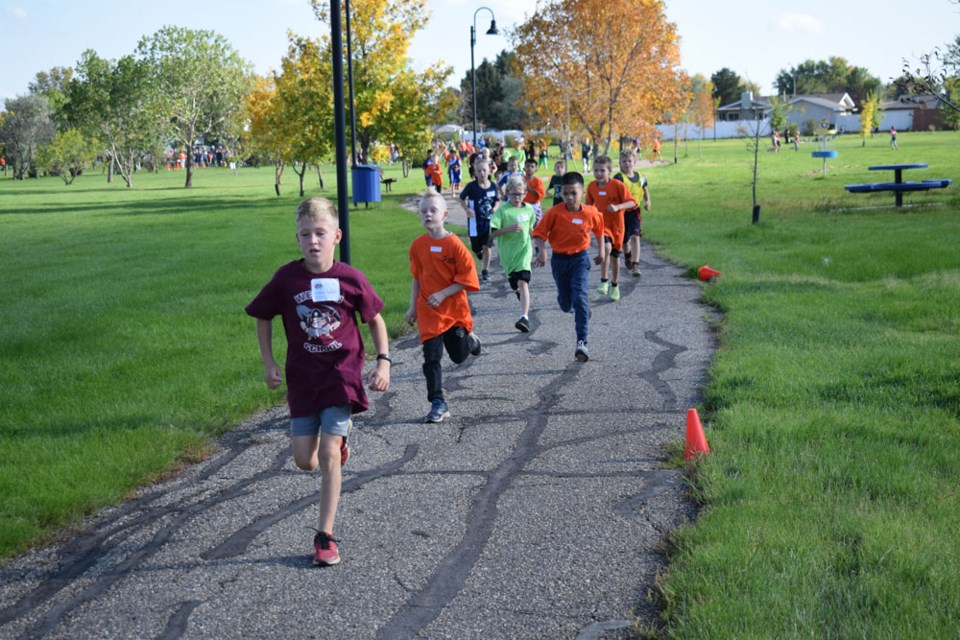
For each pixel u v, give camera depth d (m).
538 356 8.88
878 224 18.19
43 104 93.69
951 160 45.59
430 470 5.75
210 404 7.38
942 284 11.17
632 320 10.38
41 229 29.22
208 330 10.62
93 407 7.32
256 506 5.25
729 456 5.44
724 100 143.25
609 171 11.31
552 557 4.38
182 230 26.16
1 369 8.97
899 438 5.69
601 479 5.42
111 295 13.81
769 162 53.03
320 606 3.99
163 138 68.06
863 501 4.64
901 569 3.83
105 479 5.59
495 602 3.96
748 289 11.47
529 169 15.53
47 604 4.11
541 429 6.51
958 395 6.49
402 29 35.53
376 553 4.52
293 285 4.43
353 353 4.47
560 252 8.88
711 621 3.47
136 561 4.55
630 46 42.59
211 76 65.69
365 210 30.56
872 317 9.66
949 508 4.51
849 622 3.44
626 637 3.62
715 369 7.64
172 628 3.84
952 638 3.29
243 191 51.22
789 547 4.10
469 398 7.46
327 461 4.41
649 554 4.37
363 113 34.97
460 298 7.04
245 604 4.03
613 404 7.05
